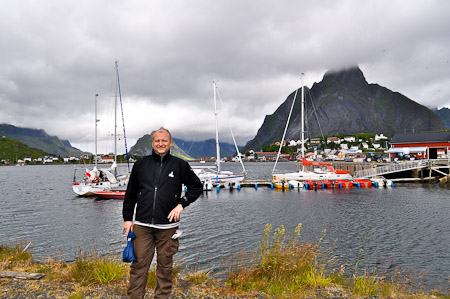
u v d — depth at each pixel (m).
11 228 19.42
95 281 5.16
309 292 5.23
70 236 17.17
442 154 73.56
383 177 47.97
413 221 20.38
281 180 41.88
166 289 3.64
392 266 12.08
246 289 5.11
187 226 19.56
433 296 6.03
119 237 16.88
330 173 44.94
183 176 3.63
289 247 6.73
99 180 36.53
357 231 17.83
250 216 22.73
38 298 4.36
